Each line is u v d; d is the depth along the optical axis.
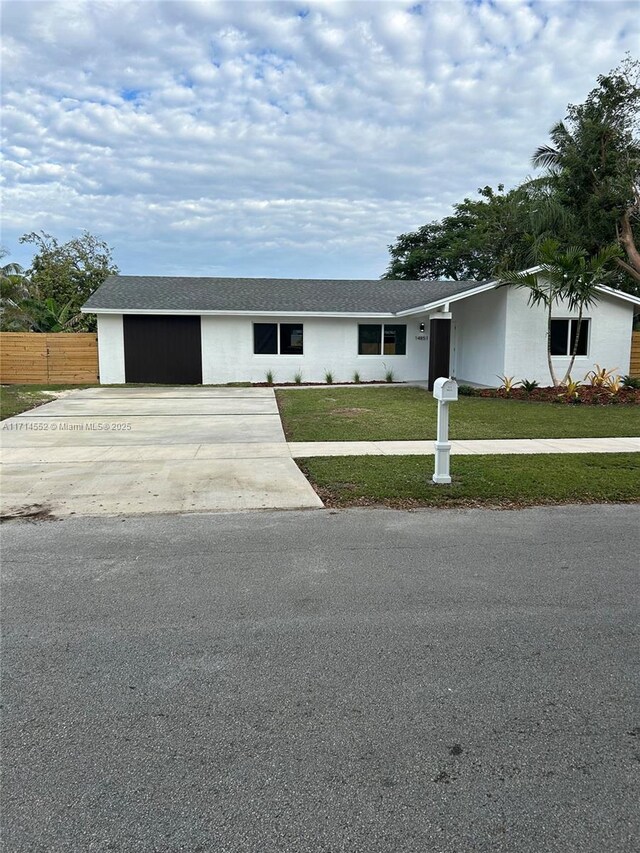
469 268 37.38
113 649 3.29
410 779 2.28
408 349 21.61
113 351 20.33
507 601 3.92
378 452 8.80
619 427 11.01
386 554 4.82
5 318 25.42
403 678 2.99
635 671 3.07
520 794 2.20
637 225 21.94
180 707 2.75
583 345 17.84
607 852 1.95
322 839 2.00
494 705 2.77
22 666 3.11
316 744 2.49
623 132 20.97
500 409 13.48
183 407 14.19
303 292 22.47
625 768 2.35
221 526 5.57
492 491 6.66
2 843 1.98
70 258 37.00
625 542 5.12
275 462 8.21
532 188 24.92
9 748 2.46
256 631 3.49
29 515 5.91
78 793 2.21
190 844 1.98
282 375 20.98
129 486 6.99
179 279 23.42
